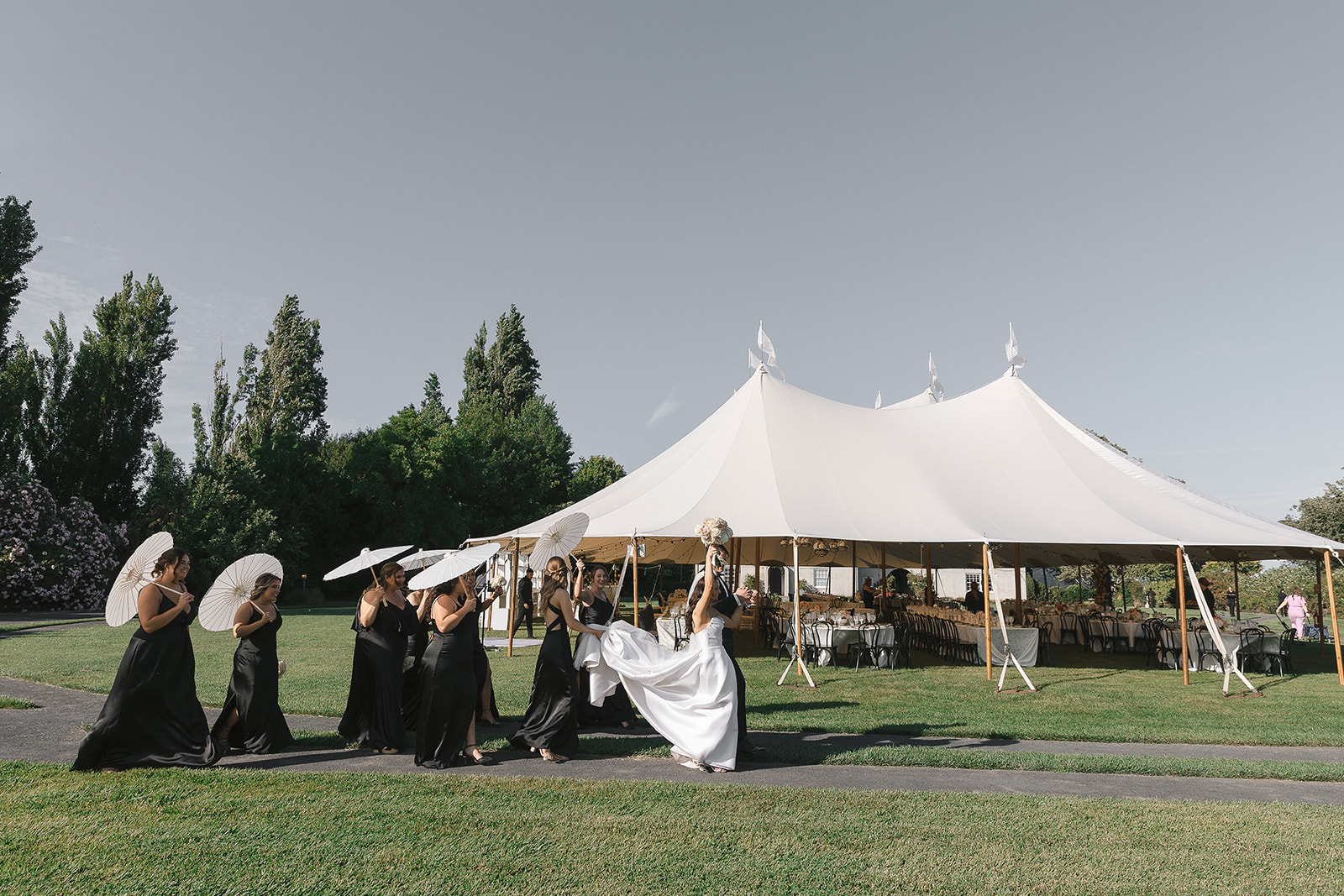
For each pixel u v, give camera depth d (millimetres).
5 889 3480
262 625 6371
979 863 4051
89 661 11414
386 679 6500
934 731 7723
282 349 46562
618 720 7836
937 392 24922
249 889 3541
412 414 43844
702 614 6273
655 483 15656
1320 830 4699
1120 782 5977
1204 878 3902
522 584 16734
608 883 3688
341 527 40125
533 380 59188
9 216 27688
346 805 4789
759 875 3830
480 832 4363
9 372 30062
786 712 8742
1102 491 14320
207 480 30984
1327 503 34125
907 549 21047
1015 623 15508
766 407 15922
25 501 24516
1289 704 9742
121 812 4574
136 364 31734
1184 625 11625
